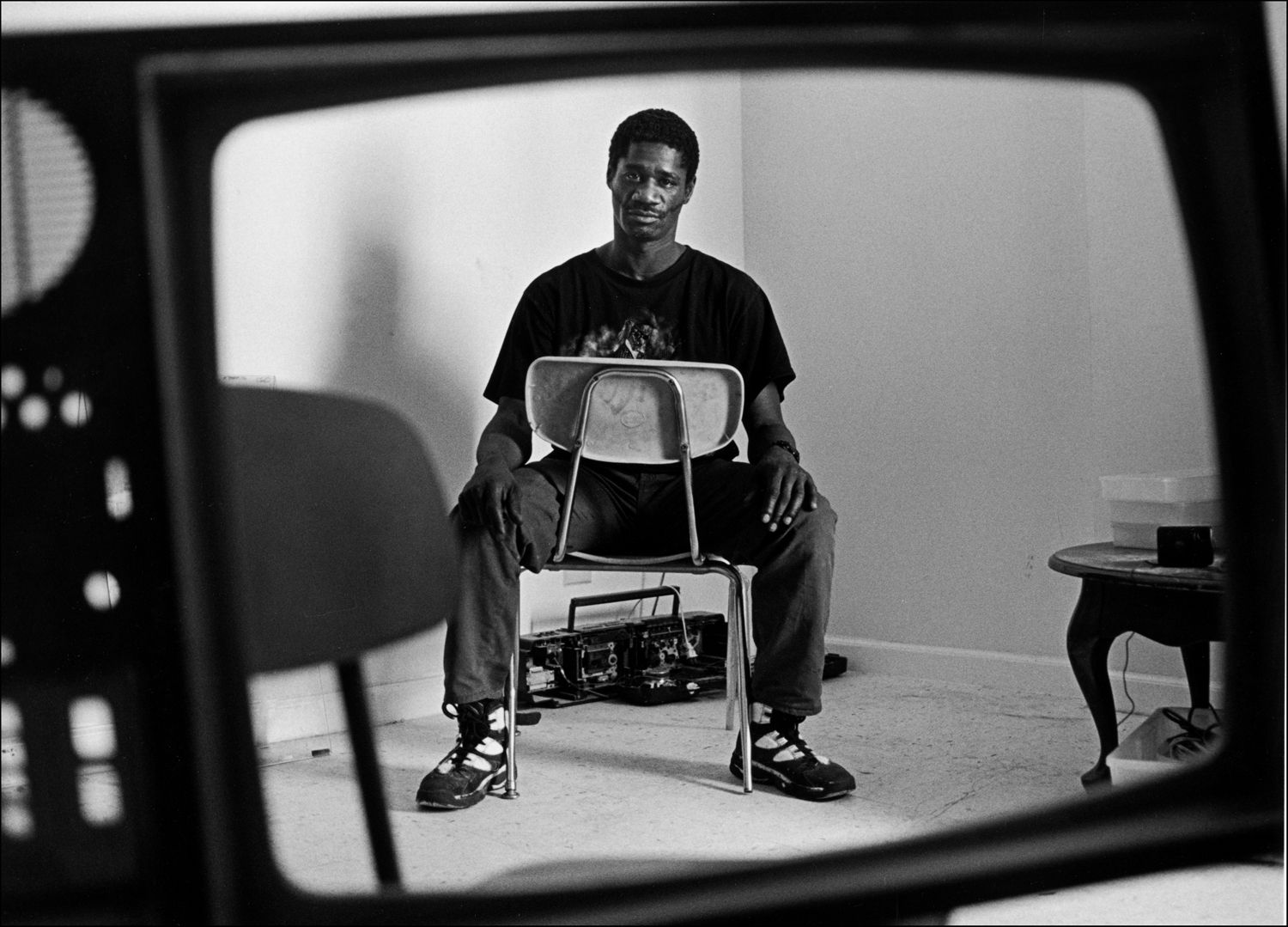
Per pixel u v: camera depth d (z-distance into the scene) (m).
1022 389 2.54
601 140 2.80
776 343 2.16
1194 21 1.37
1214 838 1.32
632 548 2.11
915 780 1.85
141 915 1.08
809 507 1.86
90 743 1.15
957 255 2.63
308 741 2.18
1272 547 1.36
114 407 1.04
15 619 1.09
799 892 1.27
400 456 1.21
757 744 1.85
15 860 1.12
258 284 2.23
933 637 2.71
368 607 1.16
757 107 2.99
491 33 1.50
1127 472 2.37
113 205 1.05
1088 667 1.72
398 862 1.46
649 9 1.54
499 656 1.82
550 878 1.38
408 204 2.45
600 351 2.17
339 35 1.35
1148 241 2.31
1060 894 1.23
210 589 1.09
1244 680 1.35
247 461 1.10
